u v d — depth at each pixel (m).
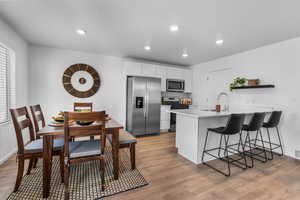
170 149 2.97
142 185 1.74
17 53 2.66
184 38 2.72
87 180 1.81
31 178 1.81
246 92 3.37
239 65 3.52
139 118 3.89
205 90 4.55
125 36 2.69
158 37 2.70
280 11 1.81
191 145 2.45
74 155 1.50
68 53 3.58
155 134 4.15
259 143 3.05
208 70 4.43
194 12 1.87
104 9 1.85
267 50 2.97
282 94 2.74
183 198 1.54
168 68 4.54
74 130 1.46
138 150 2.89
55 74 3.48
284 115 2.71
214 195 1.59
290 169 2.19
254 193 1.64
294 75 2.58
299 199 1.55
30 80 3.24
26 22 2.23
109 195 1.56
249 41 2.80
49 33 2.63
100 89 3.96
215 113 2.41
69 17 2.07
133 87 3.80
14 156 2.42
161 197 1.55
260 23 2.12
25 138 2.97
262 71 3.05
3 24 2.20
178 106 4.64
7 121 2.38
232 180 1.88
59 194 1.55
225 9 1.79
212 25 2.20
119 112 4.18
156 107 4.12
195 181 1.85
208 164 2.32
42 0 1.70
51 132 1.46
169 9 1.82
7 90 2.46
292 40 2.61
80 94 3.72
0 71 2.29
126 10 1.86
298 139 2.55
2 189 1.61
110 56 4.05
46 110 3.42
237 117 2.01
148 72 4.18
